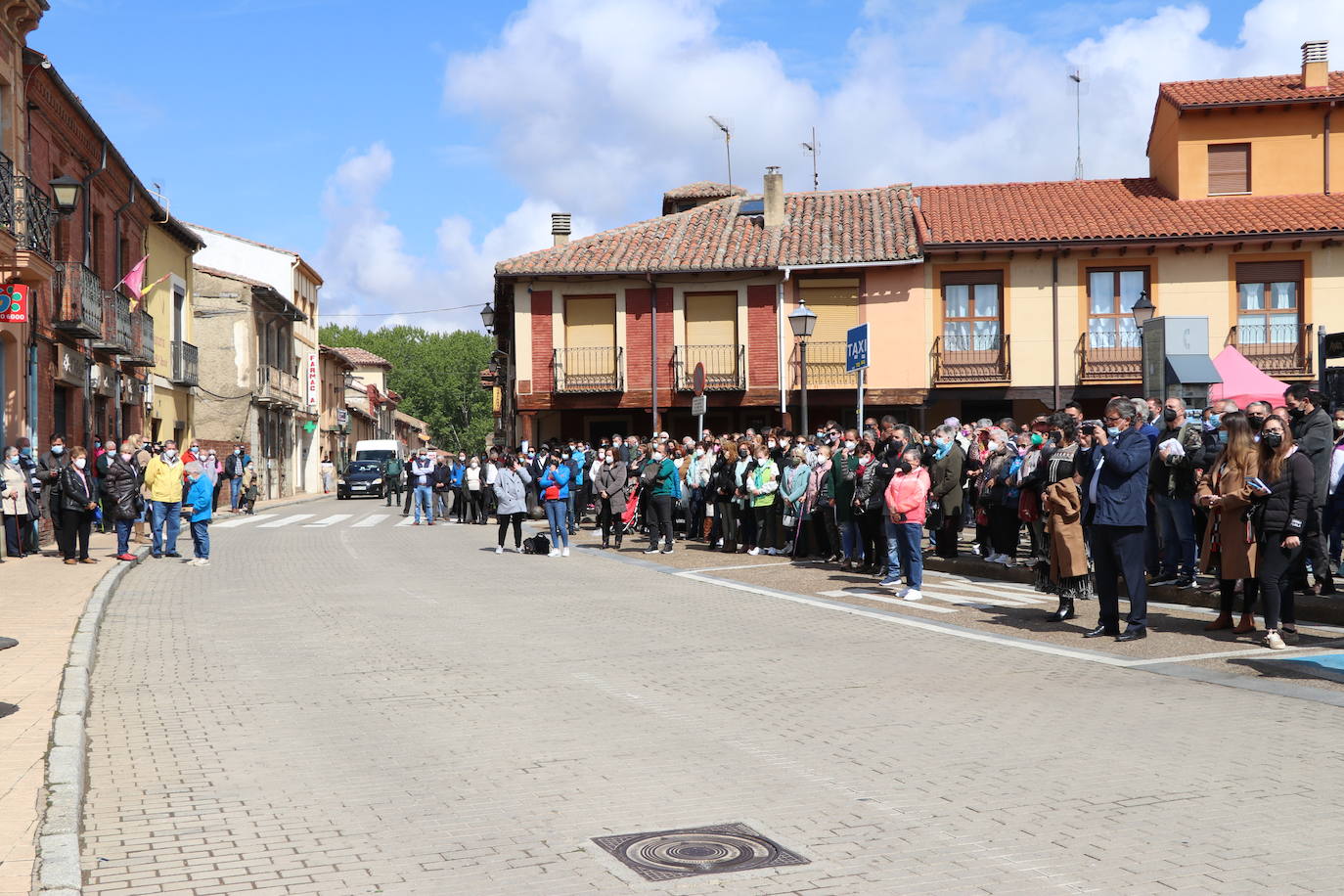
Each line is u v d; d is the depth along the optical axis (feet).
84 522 58.59
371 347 417.90
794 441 63.26
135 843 16.61
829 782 19.30
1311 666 29.14
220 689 28.02
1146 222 97.25
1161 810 17.53
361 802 18.47
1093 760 20.52
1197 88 104.83
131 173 92.58
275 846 16.39
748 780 19.48
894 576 47.24
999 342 98.78
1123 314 97.09
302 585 50.47
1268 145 100.58
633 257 104.12
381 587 49.57
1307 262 94.73
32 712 24.48
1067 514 37.14
